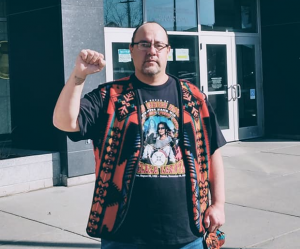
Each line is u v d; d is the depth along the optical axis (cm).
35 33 759
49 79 741
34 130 774
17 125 804
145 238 255
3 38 870
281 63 1130
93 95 268
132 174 258
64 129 255
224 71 1097
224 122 1102
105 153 263
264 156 934
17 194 686
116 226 256
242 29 1134
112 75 876
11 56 805
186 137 268
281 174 784
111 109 265
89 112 261
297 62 1105
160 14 970
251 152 978
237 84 1114
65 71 714
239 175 784
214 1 1074
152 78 270
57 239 508
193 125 271
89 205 629
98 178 265
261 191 684
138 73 274
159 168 260
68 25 715
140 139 261
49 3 729
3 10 866
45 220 572
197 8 1034
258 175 781
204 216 275
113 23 884
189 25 1027
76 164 725
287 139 1130
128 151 260
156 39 267
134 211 257
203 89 1052
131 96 267
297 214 576
